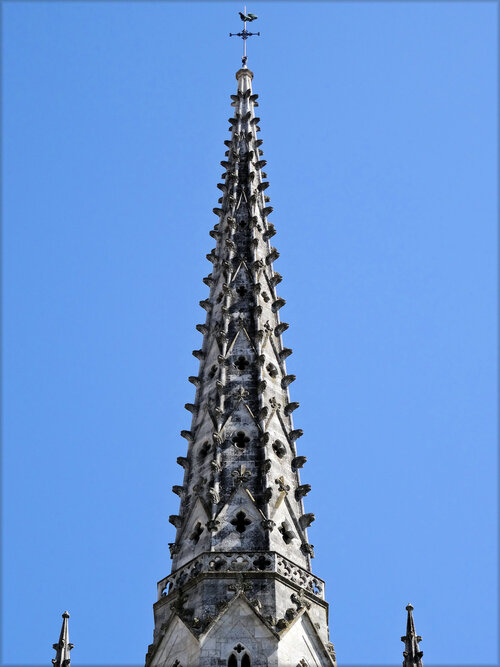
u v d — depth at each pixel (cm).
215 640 6712
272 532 7219
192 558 7175
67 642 7194
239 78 10212
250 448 7638
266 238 9019
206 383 8144
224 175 9531
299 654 6788
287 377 8156
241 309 8444
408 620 7188
